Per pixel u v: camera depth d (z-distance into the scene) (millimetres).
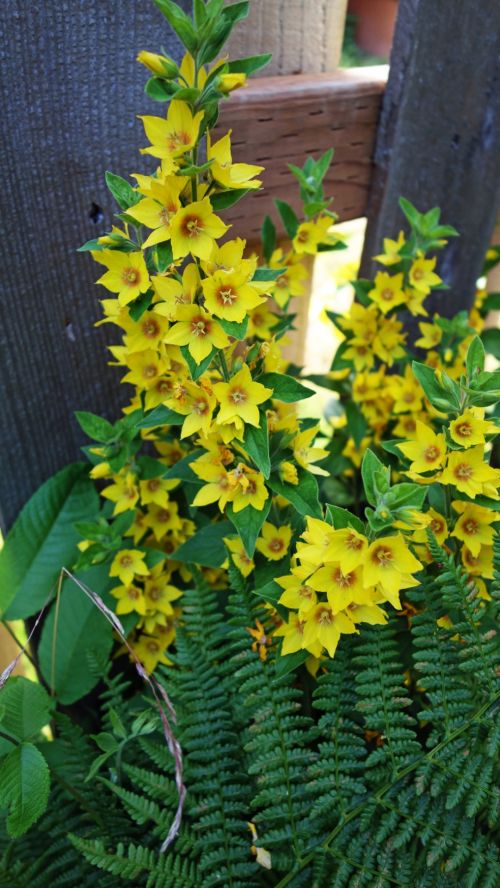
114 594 322
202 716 267
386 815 245
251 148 360
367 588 232
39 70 272
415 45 364
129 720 313
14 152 281
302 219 402
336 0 361
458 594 255
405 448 273
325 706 256
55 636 299
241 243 238
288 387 261
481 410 264
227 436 251
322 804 245
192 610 276
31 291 308
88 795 274
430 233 354
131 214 236
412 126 386
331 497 421
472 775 246
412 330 456
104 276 257
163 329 276
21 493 349
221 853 246
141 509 345
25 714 256
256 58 230
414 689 300
